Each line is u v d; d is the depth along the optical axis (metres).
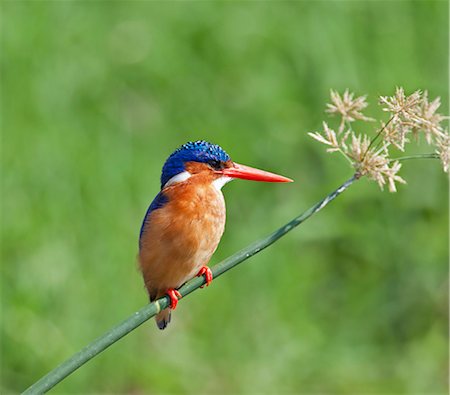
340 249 12.36
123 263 11.49
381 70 12.99
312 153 12.70
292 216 12.27
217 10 13.73
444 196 12.34
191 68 13.36
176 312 11.68
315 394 11.30
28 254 11.41
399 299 12.08
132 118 12.87
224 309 11.63
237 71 13.32
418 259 12.20
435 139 5.97
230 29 13.57
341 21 13.27
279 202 12.45
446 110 12.70
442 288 12.07
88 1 13.52
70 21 13.26
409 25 13.20
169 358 11.30
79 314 11.19
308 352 11.56
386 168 5.92
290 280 11.90
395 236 12.30
